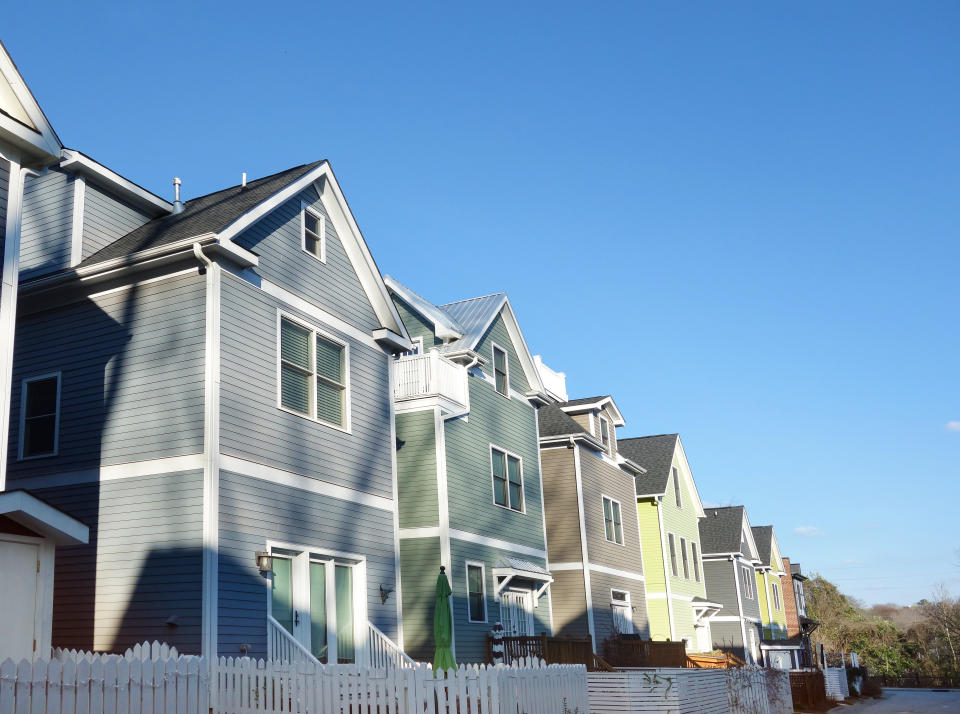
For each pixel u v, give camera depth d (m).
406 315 23.70
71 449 15.04
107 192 16.59
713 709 19.39
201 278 14.61
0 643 10.73
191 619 13.23
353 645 16.45
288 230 16.67
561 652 20.97
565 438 28.48
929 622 76.56
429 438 21.02
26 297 15.85
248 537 14.18
